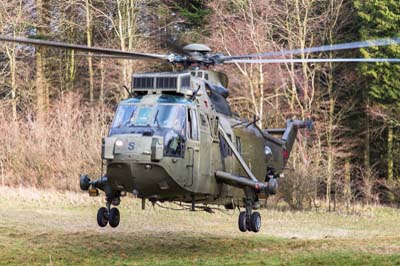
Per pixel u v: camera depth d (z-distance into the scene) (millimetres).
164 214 92500
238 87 132375
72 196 108812
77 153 120438
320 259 49781
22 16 145750
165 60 51406
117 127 46344
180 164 45469
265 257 52625
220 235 72000
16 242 60500
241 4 129125
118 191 49844
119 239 65375
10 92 143125
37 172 122750
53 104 149000
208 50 51312
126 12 139625
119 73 142000
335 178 129875
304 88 129375
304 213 105062
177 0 156250
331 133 131000
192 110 47375
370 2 129375
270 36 127438
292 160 117938
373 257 50875
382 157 143000
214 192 50500
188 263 48844
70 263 50031
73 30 154625
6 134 125812
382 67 127750
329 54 135250
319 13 140875
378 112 129250
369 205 121812
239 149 54312
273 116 128875
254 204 54562
